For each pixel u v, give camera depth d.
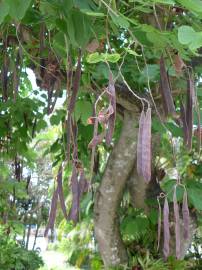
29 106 4.48
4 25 2.96
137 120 3.88
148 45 2.34
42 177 15.90
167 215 2.31
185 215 2.35
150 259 4.68
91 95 3.32
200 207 3.48
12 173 6.36
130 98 3.60
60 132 4.86
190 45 1.72
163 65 2.36
